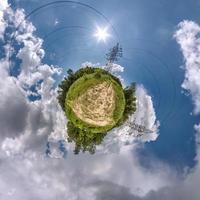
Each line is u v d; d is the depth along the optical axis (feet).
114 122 70.95
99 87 70.23
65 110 72.33
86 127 71.15
